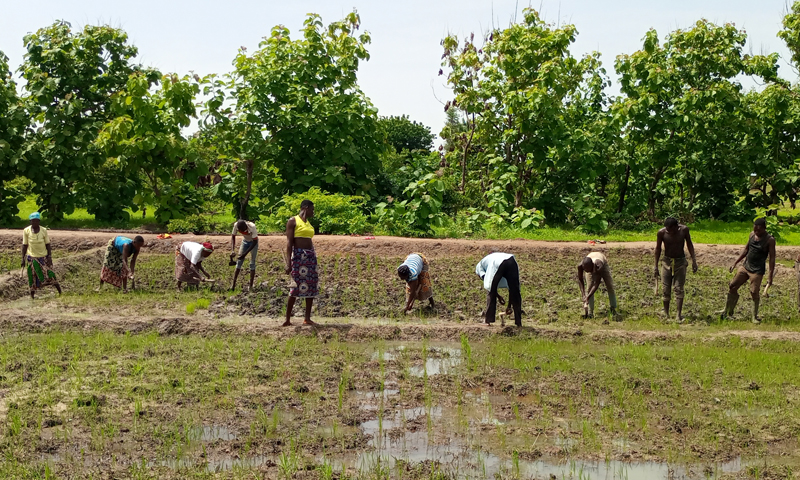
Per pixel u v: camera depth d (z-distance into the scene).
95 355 9.67
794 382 9.00
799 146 27.78
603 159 24.48
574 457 6.77
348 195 22.39
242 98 22.38
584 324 12.24
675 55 25.19
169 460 6.52
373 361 9.79
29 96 22.16
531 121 23.53
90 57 23.08
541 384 8.84
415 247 17.64
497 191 23.05
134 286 14.37
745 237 21.67
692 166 26.19
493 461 6.66
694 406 8.12
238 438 7.02
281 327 11.26
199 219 20.69
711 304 13.75
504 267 11.41
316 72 23.25
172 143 20.92
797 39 27.73
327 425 7.45
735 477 6.35
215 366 9.25
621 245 18.44
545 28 25.22
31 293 13.34
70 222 22.88
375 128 23.70
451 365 9.67
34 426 7.19
